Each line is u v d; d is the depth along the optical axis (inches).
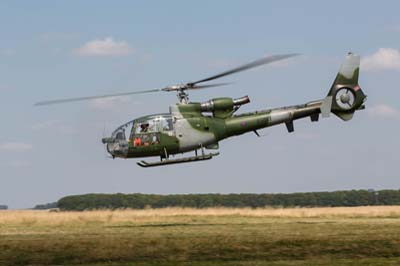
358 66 2517.2
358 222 2536.9
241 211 3511.3
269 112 2378.2
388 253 1801.2
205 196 7347.4
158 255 1793.8
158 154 2289.6
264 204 7283.5
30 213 3294.8
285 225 2404.0
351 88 2508.6
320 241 1905.8
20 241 1946.4
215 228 2308.1
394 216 3053.6
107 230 2294.5
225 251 1822.1
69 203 7180.1
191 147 2299.5
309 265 1669.5
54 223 2687.0
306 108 2417.6
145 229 2308.1
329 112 2428.6
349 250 1827.0
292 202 7411.4
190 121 2288.4
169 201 7332.7
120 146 2265.0
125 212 3405.5
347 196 7534.5
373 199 7406.5
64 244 1898.4
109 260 1763.0
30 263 1749.5
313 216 3070.9
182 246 1865.2
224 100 2329.0
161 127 2269.9
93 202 7032.5
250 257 1772.9
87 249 1845.5
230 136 2361.0
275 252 1813.5
